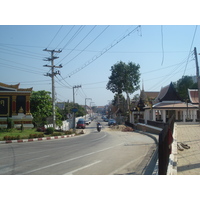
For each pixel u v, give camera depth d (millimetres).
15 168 7926
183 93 53812
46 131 24484
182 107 33938
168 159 7484
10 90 28141
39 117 29453
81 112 81188
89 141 18031
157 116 43125
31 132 24406
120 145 14609
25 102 28484
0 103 27812
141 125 32375
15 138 19422
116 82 52156
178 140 13773
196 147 11078
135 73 52406
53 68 27219
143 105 39719
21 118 27797
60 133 24141
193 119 34625
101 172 7328
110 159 9594
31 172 7316
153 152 11516
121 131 33281
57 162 9000
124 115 64750
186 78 56594
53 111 27328
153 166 8164
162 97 36719
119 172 7332
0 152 12016
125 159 9586
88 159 9609
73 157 10156
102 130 37906
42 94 34719
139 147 13547
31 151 12352
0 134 21953
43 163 8820
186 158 8539
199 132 18984
